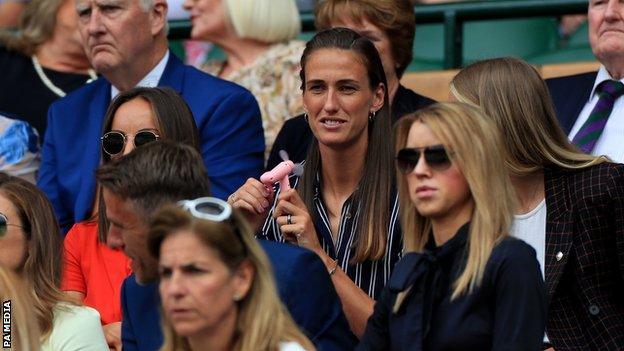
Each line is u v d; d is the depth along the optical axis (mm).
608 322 18406
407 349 15922
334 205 20312
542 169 19156
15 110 27203
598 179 18781
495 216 15930
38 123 27141
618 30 22125
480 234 15820
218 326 14453
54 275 18797
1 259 18562
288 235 19094
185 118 21000
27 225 18719
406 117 16469
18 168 25578
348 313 18812
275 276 16688
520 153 19047
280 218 19094
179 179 16344
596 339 18438
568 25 28547
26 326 16125
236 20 26344
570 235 18688
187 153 16609
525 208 19219
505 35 28688
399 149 16547
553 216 18906
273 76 26328
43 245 18734
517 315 15516
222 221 14367
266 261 14602
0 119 25875
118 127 20859
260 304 14484
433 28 29047
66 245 21609
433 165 16125
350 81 20047
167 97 21000
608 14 22172
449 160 16078
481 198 15938
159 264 14492
